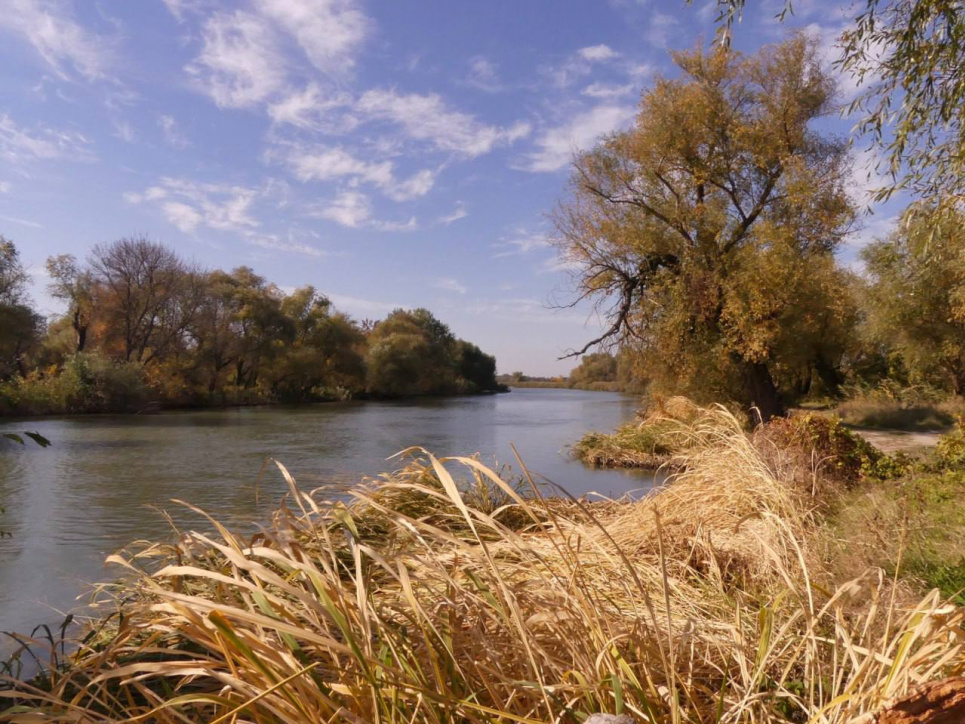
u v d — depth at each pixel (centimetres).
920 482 859
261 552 214
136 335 4400
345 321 6319
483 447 2031
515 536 258
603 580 325
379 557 221
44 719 203
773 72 2158
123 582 441
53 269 4162
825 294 2011
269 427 2784
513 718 198
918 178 683
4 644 464
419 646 230
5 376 3925
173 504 1099
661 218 2227
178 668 214
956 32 607
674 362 2184
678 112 2158
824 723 215
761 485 589
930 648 200
